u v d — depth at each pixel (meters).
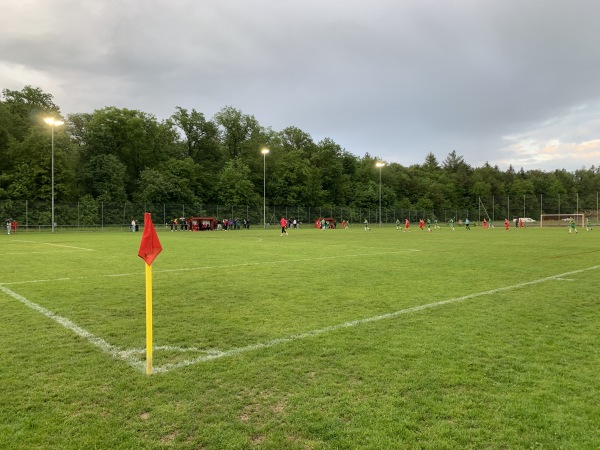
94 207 52.16
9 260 15.86
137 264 14.51
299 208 71.75
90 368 4.71
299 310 7.49
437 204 108.00
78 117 72.88
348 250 20.50
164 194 60.88
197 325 6.53
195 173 72.12
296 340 5.72
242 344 5.57
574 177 137.12
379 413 3.63
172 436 3.29
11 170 53.31
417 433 3.32
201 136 82.69
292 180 81.12
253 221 66.38
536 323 6.55
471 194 115.94
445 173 123.56
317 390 4.09
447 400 3.88
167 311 7.47
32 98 66.12
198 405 3.80
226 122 83.62
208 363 4.86
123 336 5.95
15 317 7.03
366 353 5.16
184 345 5.54
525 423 3.47
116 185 61.78
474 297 8.62
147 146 74.38
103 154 64.25
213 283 10.45
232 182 70.88
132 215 55.25
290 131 103.44
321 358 4.99
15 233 43.81
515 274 11.95
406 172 120.00
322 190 89.38
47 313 7.32
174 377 4.44
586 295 8.84
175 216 59.16
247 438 3.24
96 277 11.45
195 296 8.81
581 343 5.55
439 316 7.02
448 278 11.20
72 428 3.40
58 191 52.91
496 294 8.95
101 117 66.44
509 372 4.54
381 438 3.24
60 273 12.23
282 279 11.08
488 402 3.84
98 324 6.60
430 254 18.25
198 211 61.25
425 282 10.55
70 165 57.78
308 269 13.10
